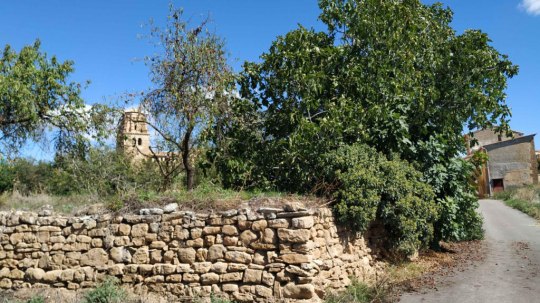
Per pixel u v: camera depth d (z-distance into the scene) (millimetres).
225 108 11219
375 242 9625
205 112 10945
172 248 7887
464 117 12594
